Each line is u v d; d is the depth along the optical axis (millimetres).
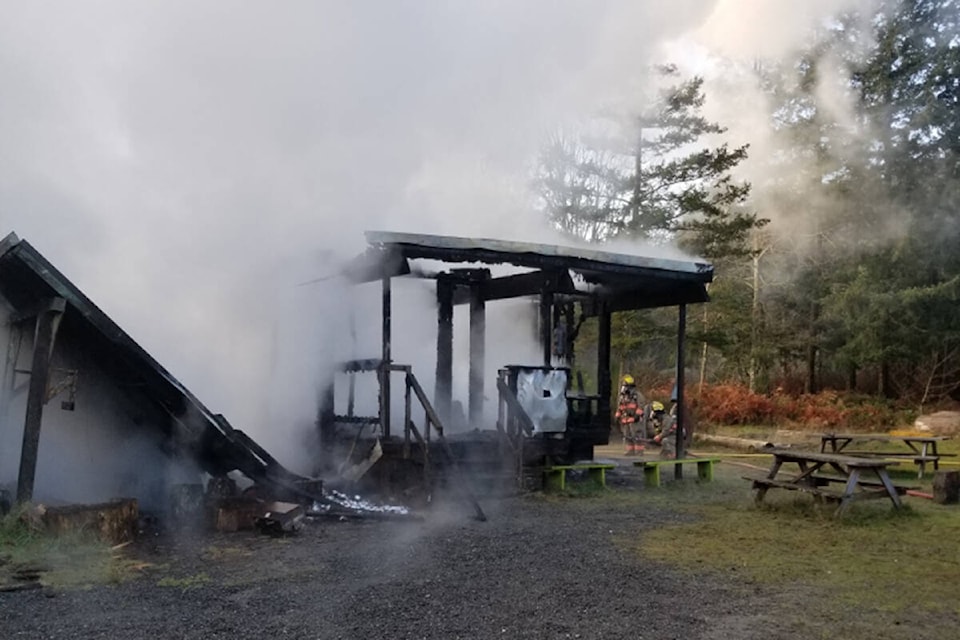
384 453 7949
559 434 9102
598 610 4207
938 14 21500
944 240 20812
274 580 4758
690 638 3787
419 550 5637
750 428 18391
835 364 22609
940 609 4316
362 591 4520
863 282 20906
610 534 6328
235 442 6777
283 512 6141
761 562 5379
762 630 3920
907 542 6094
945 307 20219
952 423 18000
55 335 5922
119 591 4480
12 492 6434
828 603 4406
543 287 9273
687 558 5477
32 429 5812
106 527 5633
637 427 14141
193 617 4012
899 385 22578
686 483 9445
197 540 5895
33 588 4492
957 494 8039
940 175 21234
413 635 3783
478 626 3924
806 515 7258
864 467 7086
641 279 9664
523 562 5297
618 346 19328
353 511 6930
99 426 7145
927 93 21078
